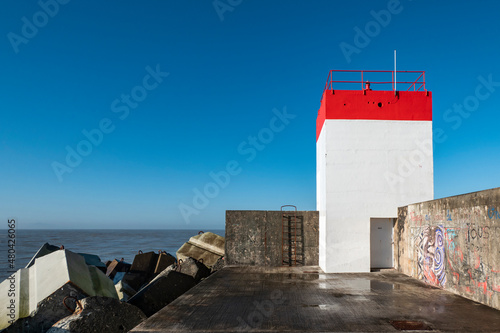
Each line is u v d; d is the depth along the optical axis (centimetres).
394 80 1257
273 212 1438
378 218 1279
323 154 1295
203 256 1573
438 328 544
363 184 1217
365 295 800
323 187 1289
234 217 1440
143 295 950
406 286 919
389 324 566
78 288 808
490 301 681
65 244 6450
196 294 813
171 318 598
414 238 1061
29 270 983
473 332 525
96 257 1797
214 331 531
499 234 653
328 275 1127
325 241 1209
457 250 804
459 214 796
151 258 1492
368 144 1228
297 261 1411
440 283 888
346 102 1246
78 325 664
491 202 677
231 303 716
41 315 764
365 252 1192
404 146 1230
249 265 1409
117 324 698
